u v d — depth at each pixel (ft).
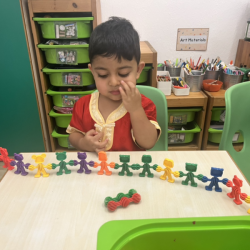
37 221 1.63
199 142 5.32
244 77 5.08
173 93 5.02
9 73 4.90
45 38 4.80
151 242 1.57
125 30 2.14
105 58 2.06
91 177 2.07
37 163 2.25
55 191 1.91
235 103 3.04
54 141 5.74
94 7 4.30
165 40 5.51
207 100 4.96
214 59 5.70
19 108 5.23
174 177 2.07
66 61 4.72
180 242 1.59
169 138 5.36
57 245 1.46
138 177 2.07
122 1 5.16
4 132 5.47
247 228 1.57
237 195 1.76
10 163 2.18
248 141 3.33
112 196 1.85
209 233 1.57
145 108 2.72
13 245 1.47
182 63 5.38
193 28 5.39
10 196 1.87
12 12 4.42
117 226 1.53
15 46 4.67
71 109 5.19
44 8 4.35
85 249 1.43
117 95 2.34
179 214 1.68
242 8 5.22
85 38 4.83
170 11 5.24
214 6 5.20
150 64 4.81
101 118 2.72
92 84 5.18
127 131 2.69
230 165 2.21
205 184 1.98
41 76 4.94
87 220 1.63
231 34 5.45
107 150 2.73
